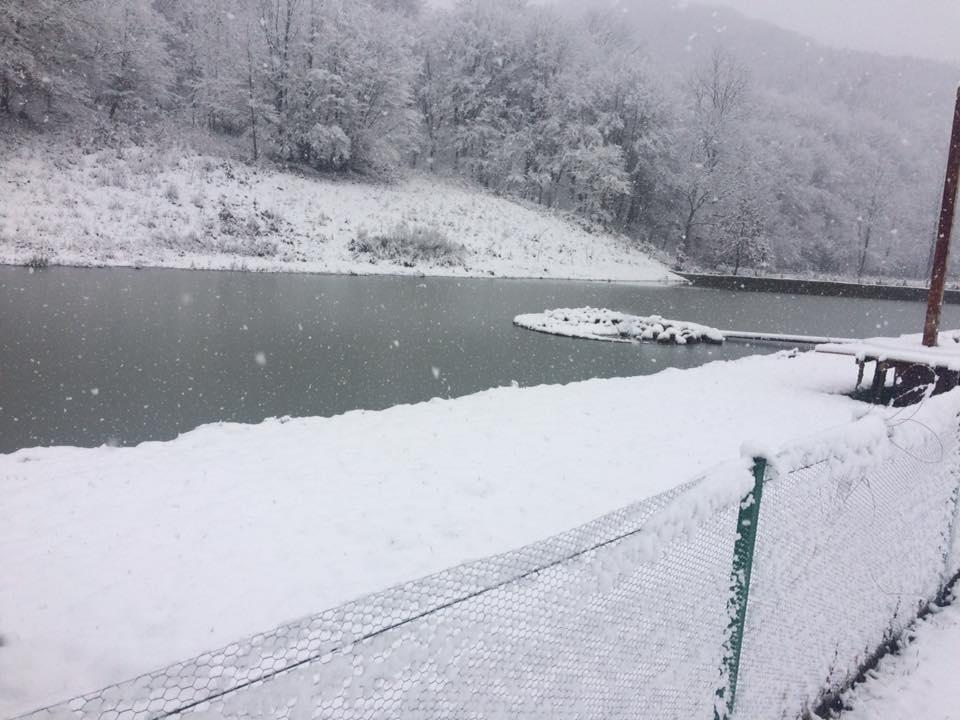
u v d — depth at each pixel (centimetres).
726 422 841
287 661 119
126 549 417
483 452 655
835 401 1025
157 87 3731
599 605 178
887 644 370
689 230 5506
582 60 5403
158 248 2555
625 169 5238
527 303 2438
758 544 243
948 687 337
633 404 927
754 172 5412
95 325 1365
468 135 4856
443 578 142
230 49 3853
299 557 412
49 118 3209
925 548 398
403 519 476
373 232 3347
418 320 1822
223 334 1388
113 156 3034
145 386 962
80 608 347
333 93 3925
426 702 138
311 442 679
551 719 166
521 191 5038
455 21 5078
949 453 408
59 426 771
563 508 510
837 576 303
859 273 6088
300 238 3084
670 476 603
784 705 278
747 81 5941
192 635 325
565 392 998
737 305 3198
